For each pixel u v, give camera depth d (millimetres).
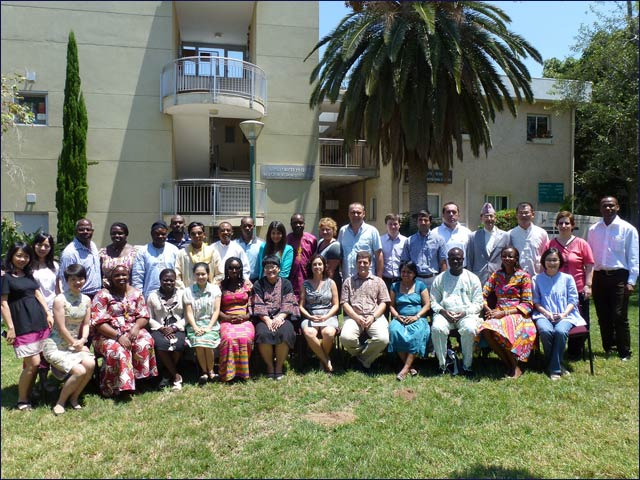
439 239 6535
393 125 11969
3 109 10234
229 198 13273
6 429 4449
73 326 5070
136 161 13195
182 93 12734
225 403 5031
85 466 3830
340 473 3742
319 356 5961
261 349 5762
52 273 5562
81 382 4926
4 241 10227
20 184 12578
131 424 4543
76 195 12055
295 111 14273
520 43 11781
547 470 3775
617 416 4676
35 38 12586
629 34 15055
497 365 6160
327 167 16188
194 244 6156
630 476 3678
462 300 6051
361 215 6453
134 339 5285
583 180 16469
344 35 11594
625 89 15445
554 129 17078
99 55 12961
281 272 6219
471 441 4227
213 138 18609
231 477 3688
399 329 5887
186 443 4184
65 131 12062
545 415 4715
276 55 14133
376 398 5141
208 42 16891
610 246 6355
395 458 3941
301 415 4777
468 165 16469
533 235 6488
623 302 6344
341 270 6602
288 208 14273
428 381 5637
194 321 5656
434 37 10430
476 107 12148
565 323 5805
